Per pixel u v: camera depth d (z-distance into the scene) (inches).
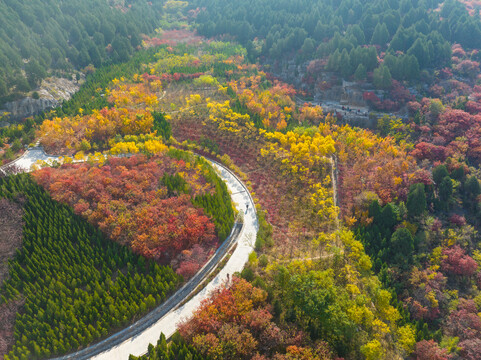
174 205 2982.3
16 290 2337.6
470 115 4928.6
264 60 7736.2
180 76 6264.8
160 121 4635.8
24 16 6781.5
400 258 2987.2
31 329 2170.3
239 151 4303.6
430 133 4943.4
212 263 2694.4
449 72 6171.3
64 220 2822.3
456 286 2928.2
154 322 2287.2
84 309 2256.4
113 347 2148.1
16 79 5177.2
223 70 6727.4
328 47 6811.0
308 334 2103.8
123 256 2623.0
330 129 5007.4
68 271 2486.5
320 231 3161.9
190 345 1940.2
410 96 5762.8
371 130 5506.9
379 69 5905.5
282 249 2891.2
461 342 2469.2
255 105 5068.9
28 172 3366.1
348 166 4045.3
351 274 2657.5
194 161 3737.7
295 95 6633.9
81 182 3139.8
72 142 4224.9
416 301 2691.9
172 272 2485.2
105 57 7185.0
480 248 3235.7
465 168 3996.1
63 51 6702.8
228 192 3506.4
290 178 3784.5
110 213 2842.0
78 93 5625.0
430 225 3265.3
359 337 2194.9
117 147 3892.7
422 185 3299.7
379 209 3238.2
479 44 6909.5
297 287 2257.6
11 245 2630.4
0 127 4781.0
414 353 2358.5
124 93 5423.2
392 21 7268.7
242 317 2062.0
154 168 3474.4
